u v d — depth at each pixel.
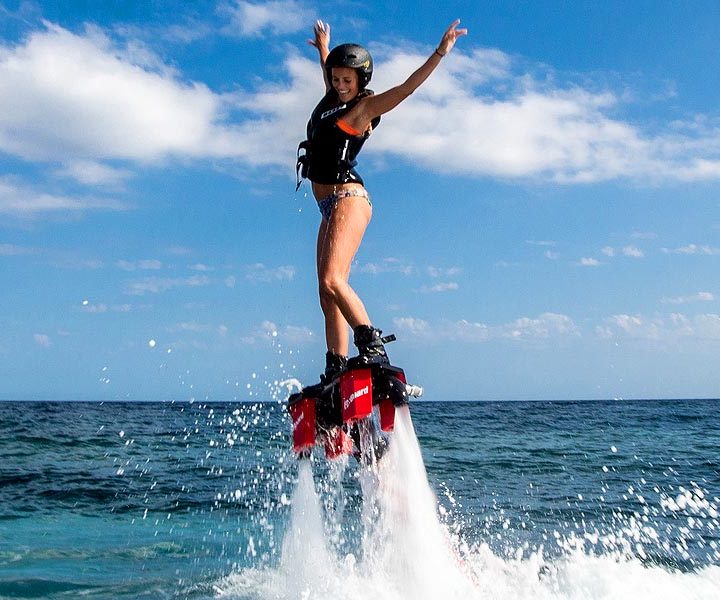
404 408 4.58
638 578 5.80
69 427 23.12
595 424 27.20
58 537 7.50
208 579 5.82
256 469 12.62
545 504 9.55
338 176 4.95
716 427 25.05
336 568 5.57
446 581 4.97
